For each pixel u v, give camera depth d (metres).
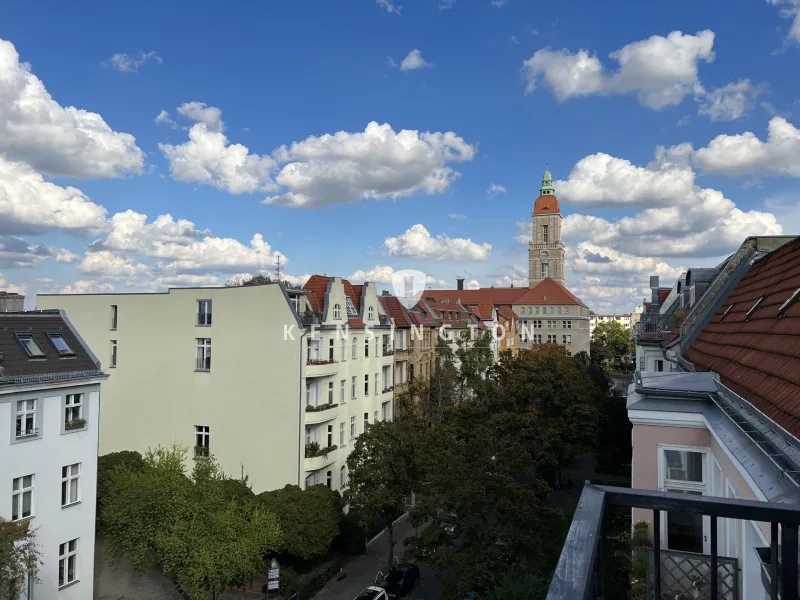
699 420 12.60
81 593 23.64
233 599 26.48
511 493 21.84
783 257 17.41
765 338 12.34
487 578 20.50
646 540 12.58
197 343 36.47
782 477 6.65
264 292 34.56
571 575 2.35
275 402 34.06
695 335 22.50
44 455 22.08
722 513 2.97
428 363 58.06
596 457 53.50
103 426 38.41
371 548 34.72
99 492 29.20
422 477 29.33
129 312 38.22
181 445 36.06
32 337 23.34
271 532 23.33
